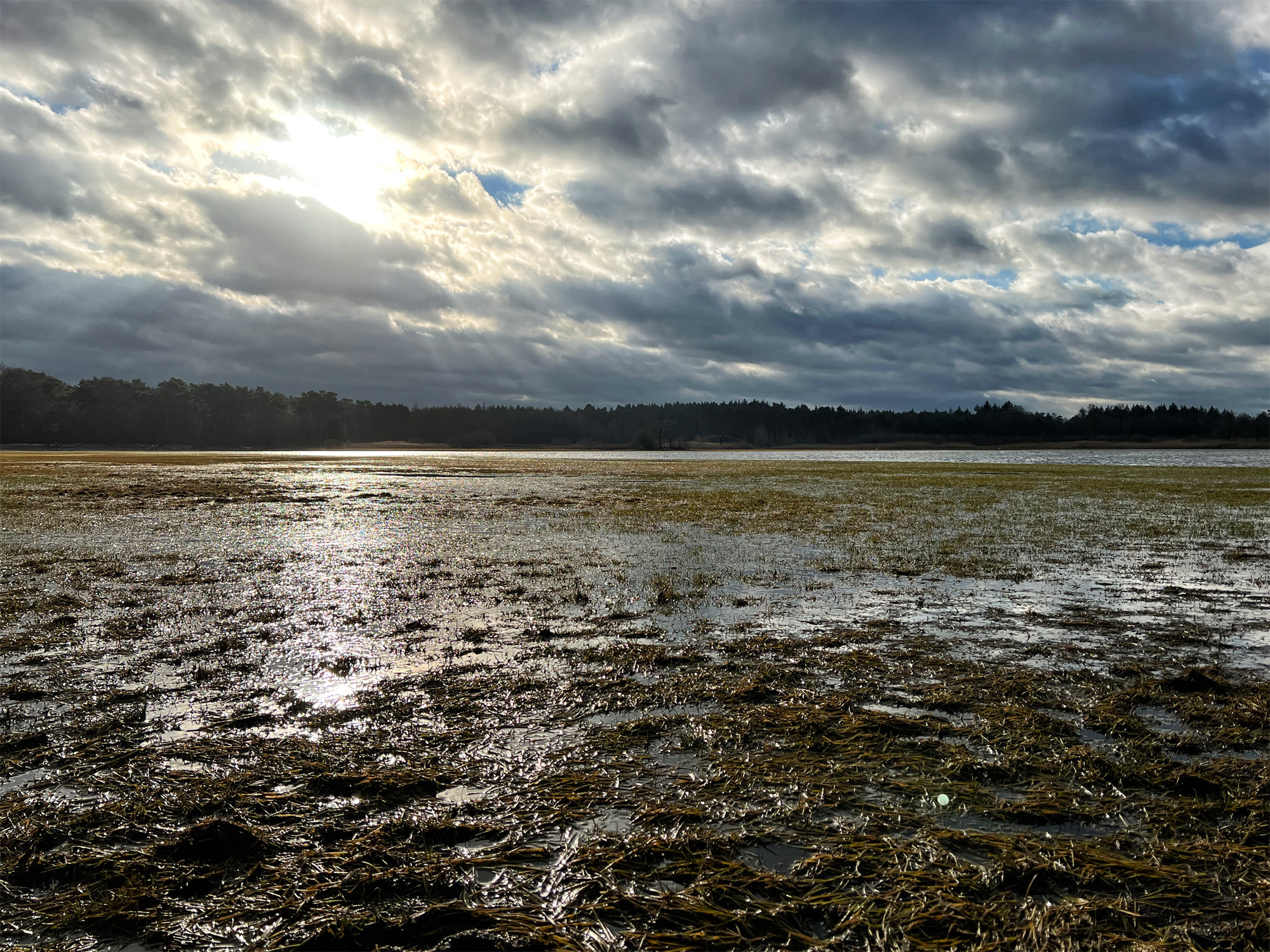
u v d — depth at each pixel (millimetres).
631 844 5129
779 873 4836
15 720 7578
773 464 83125
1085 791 5957
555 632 11109
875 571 16422
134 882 4770
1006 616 12227
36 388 176250
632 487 44438
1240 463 90125
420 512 29844
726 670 9195
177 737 7137
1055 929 4223
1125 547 19906
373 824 5457
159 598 13477
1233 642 10648
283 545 20422
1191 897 4535
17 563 17203
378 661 9570
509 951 4160
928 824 5453
